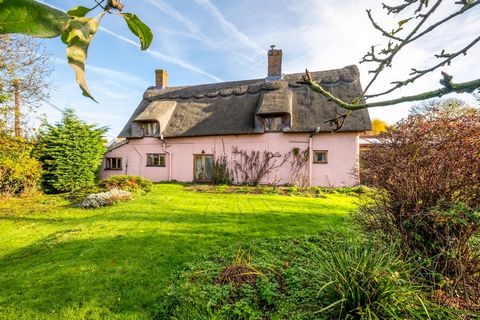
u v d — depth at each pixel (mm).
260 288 3049
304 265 3561
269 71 15641
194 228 5715
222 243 4777
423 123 3076
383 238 3281
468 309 2498
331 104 13234
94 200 8500
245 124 14055
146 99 17906
